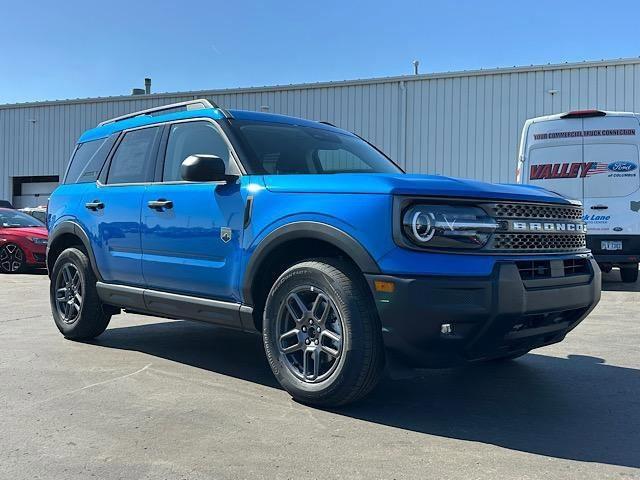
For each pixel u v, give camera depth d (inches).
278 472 113.3
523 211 143.3
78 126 1135.0
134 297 198.8
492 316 129.6
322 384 145.3
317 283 146.3
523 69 829.8
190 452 122.3
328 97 927.0
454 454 122.6
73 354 208.4
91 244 215.9
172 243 182.2
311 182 151.3
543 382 177.6
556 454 123.1
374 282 133.8
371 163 202.5
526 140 422.9
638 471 114.8
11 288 410.3
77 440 128.7
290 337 154.9
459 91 860.6
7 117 1184.8
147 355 207.9
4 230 531.2
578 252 159.3
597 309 316.2
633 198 393.4
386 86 894.4
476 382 177.5
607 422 143.0
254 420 141.3
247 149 173.5
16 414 145.2
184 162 163.2
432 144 872.9
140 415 144.5
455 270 129.3
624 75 796.0
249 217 160.4
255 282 159.8
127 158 211.6
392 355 138.6
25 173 1173.7
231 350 216.8
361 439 130.2
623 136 396.8
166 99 1059.9
